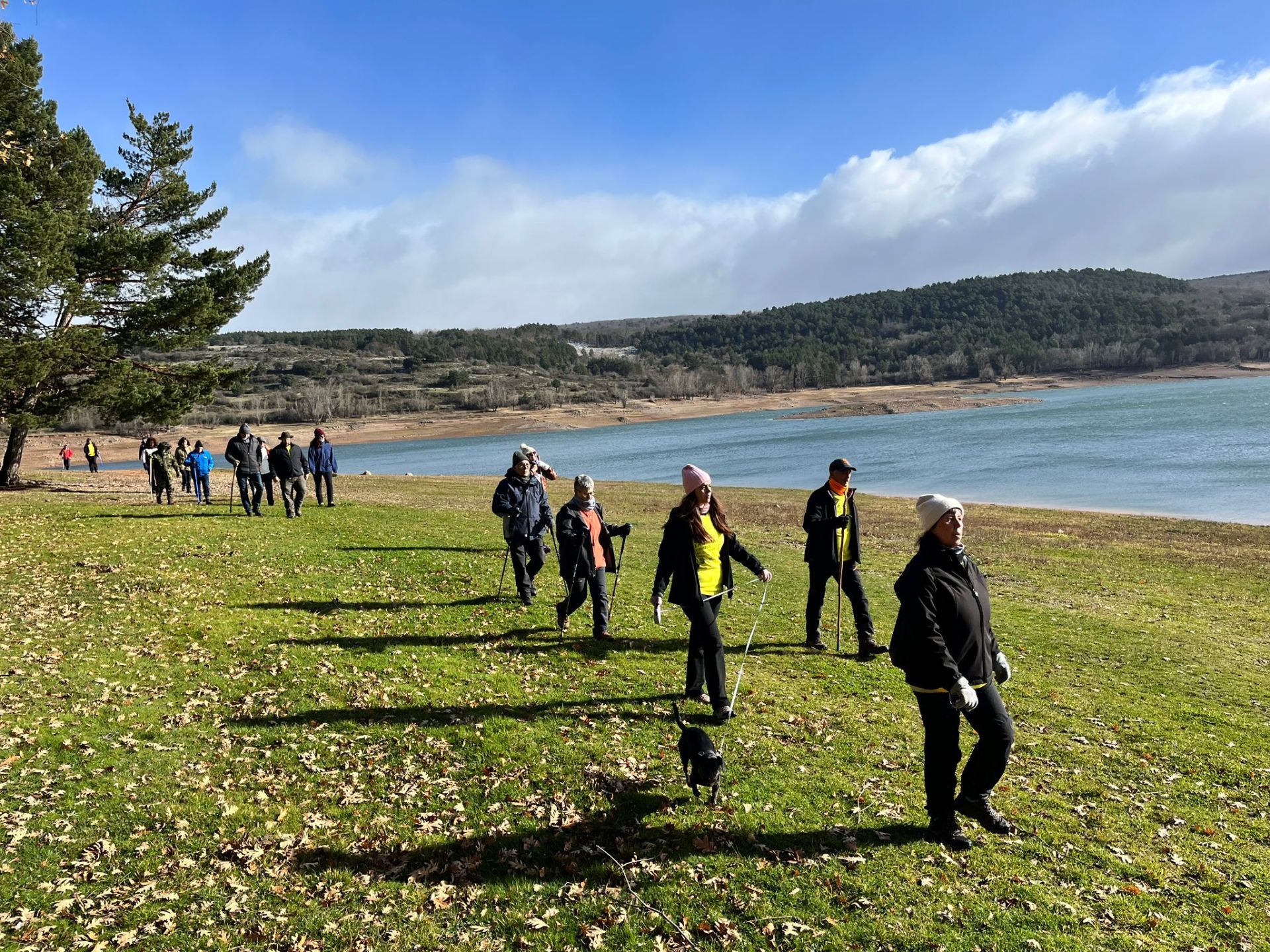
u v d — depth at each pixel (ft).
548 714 25.34
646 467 217.97
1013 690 30.42
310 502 82.53
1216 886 16.92
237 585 41.78
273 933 15.02
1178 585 54.49
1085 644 38.01
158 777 20.93
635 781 20.93
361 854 17.66
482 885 16.56
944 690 16.65
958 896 16.14
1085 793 21.43
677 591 24.82
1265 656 36.86
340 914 15.56
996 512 97.09
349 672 28.96
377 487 111.34
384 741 23.35
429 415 620.08
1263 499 103.50
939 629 16.88
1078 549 69.41
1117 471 139.85
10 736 22.97
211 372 93.35
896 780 21.39
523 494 38.37
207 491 77.71
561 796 20.12
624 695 27.09
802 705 26.94
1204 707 29.09
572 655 31.37
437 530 63.26
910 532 78.18
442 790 20.49
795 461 203.82
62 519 62.85
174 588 40.60
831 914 15.52
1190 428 209.97
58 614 35.53
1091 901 16.12
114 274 85.30
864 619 32.86
